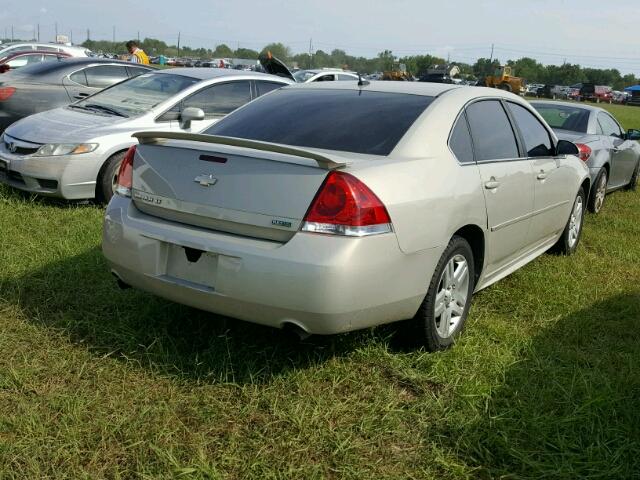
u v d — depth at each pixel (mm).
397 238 3039
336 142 3494
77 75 8867
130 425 2756
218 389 3102
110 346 3473
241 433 2785
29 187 6258
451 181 3475
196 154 3180
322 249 2842
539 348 3770
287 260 2859
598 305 4598
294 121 3762
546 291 4766
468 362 3521
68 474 2465
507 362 3527
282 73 13477
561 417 2990
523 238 4582
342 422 2898
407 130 3523
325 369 3314
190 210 3152
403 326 3455
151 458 2592
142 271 3275
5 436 2662
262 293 2912
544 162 4773
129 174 3459
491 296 4645
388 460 2672
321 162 2873
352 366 3375
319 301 2848
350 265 2850
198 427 2816
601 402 3084
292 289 2859
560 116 8672
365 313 3006
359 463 2629
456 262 3656
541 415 2982
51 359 3312
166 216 3277
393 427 2873
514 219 4270
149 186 3322
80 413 2818
